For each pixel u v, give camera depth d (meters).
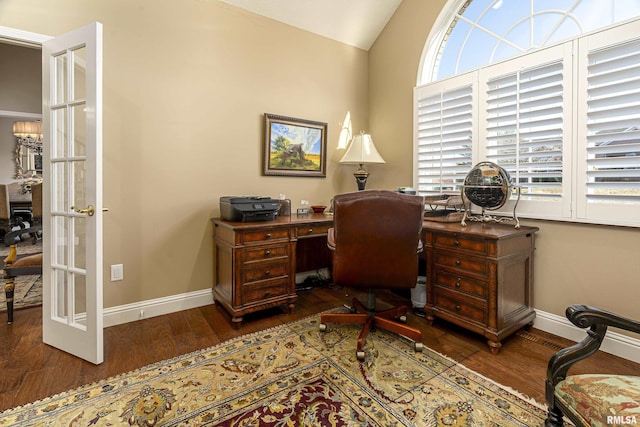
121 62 2.30
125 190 2.36
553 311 2.22
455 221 2.46
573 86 2.05
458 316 2.18
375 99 3.62
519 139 2.32
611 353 1.95
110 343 2.09
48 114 2.00
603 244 1.99
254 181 2.96
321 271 3.45
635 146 1.83
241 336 2.19
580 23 2.11
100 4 2.22
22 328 2.28
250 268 2.36
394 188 3.41
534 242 2.29
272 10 2.93
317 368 1.81
